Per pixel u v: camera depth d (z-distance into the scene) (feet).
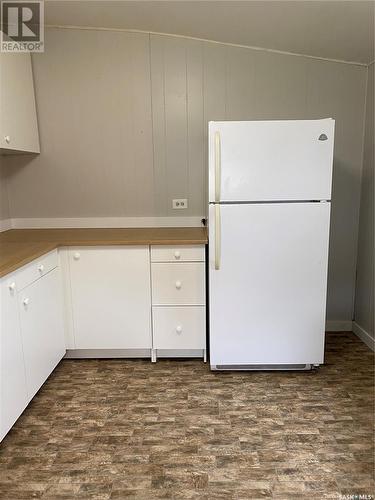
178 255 8.59
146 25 9.05
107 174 10.13
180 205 10.27
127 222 10.36
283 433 6.66
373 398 7.71
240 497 5.34
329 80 9.70
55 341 8.44
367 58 9.30
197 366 9.06
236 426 6.86
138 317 8.93
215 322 8.45
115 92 9.75
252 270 8.17
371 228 9.73
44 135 9.95
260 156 7.71
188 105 9.80
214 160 7.73
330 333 10.92
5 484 5.61
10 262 6.46
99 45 9.54
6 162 10.07
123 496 5.37
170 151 10.02
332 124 7.55
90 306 8.89
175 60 9.59
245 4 7.35
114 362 9.27
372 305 9.78
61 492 5.46
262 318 8.39
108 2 7.80
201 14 8.09
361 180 10.20
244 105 9.79
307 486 5.52
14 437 6.62
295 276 8.18
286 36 8.68
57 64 9.61
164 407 7.45
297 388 8.09
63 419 7.11
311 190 7.80
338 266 10.68
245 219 7.95
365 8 7.08
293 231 7.98
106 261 8.66
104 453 6.22
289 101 9.78
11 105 8.40
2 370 6.05
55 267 8.44
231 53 9.56
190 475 5.74
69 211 10.32
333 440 6.48
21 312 6.75
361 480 5.63
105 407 7.47
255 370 8.81
